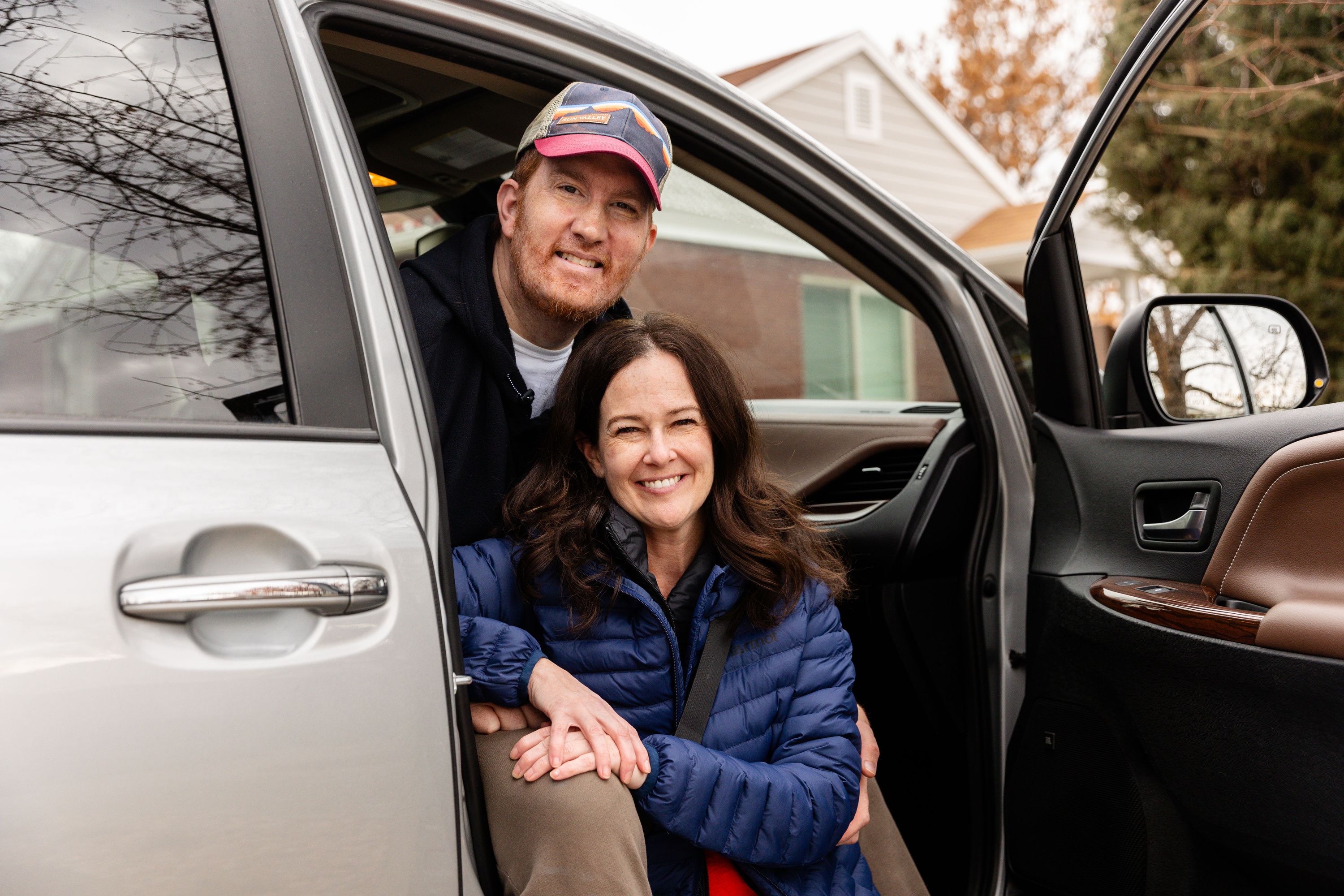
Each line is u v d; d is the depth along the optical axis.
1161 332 1.66
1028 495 1.90
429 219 2.32
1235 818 1.36
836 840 1.41
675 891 1.37
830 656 1.51
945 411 2.33
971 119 18.86
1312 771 1.27
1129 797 1.53
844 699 1.50
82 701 0.78
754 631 1.46
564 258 1.61
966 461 1.98
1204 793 1.40
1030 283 1.77
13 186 0.91
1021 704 1.81
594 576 1.38
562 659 1.42
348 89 1.80
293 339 1.03
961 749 1.92
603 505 1.43
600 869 1.17
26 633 0.76
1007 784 1.78
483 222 1.70
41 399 0.87
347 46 1.40
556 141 1.52
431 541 1.06
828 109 11.17
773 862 1.33
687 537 1.52
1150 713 1.48
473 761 1.08
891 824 1.65
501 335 1.63
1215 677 1.38
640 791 1.27
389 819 0.93
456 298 1.57
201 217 1.01
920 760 1.99
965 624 1.86
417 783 0.96
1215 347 1.62
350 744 0.91
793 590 1.46
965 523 1.98
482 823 1.10
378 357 1.08
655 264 5.75
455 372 1.57
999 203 12.91
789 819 1.33
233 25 1.11
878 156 11.62
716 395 1.45
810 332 5.81
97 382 0.90
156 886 0.79
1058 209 1.68
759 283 5.88
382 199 2.21
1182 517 1.54
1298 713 1.28
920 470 2.00
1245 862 1.39
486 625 1.34
